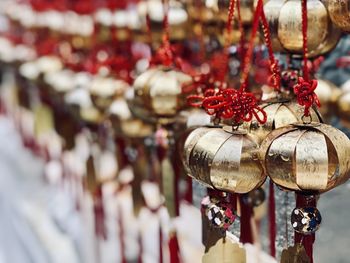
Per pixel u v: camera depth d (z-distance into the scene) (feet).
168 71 2.80
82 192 4.72
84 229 4.52
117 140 4.02
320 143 1.88
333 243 2.94
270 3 2.30
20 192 5.95
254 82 2.74
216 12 2.60
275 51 2.44
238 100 2.11
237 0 2.45
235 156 2.03
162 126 2.91
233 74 2.87
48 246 4.91
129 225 4.04
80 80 4.42
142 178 3.63
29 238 5.33
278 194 2.69
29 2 5.77
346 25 2.17
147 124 3.32
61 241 4.83
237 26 2.63
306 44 2.20
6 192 6.23
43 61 5.15
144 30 3.11
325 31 2.27
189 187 3.13
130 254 3.96
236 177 2.04
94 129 4.37
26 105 6.93
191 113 2.82
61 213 5.02
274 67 2.26
